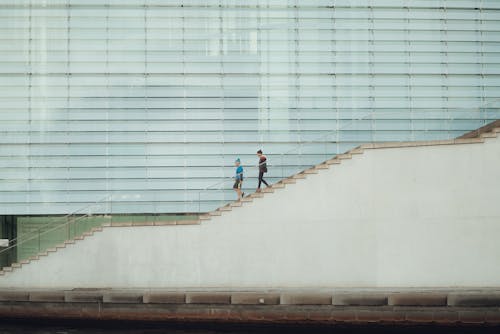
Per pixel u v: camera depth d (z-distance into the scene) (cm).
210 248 2284
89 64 2767
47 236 2348
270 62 2780
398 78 2784
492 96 2798
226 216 2288
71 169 2744
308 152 2405
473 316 1994
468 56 2803
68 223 2355
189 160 2752
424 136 2292
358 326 2048
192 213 2416
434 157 2245
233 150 2758
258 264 2269
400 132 2338
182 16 2783
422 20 2802
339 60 2781
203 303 2131
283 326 2086
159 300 2153
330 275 2242
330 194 2261
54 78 2762
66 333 2053
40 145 2748
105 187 2738
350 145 2398
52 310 2202
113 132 2755
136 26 2778
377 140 2377
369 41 2788
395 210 2238
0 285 2325
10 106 2756
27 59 2764
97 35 2773
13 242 2356
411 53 2791
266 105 2769
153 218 2477
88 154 2748
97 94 2762
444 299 2009
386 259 2230
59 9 2773
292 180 2277
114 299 2173
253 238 2277
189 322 2134
